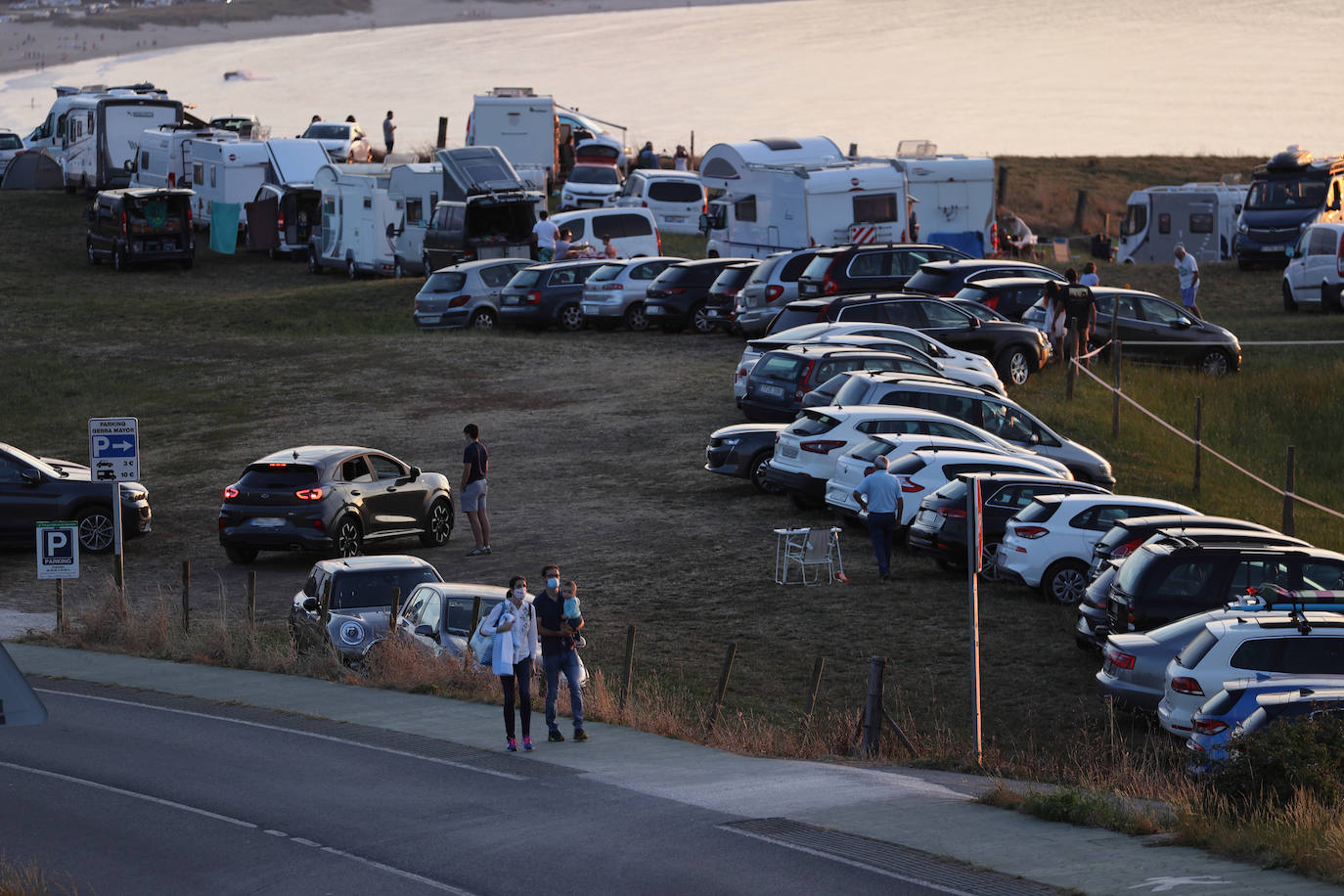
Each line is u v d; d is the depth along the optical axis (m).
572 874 33.62
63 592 73.12
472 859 35.16
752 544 78.62
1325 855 33.16
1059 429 96.62
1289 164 163.62
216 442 110.44
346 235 177.75
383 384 123.69
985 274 116.94
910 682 59.00
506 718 48.50
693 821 38.75
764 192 152.75
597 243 161.12
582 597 71.06
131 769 45.38
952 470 75.81
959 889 32.16
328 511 78.50
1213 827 37.06
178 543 87.12
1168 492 88.50
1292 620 49.41
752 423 94.69
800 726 53.59
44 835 37.94
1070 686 58.25
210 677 61.88
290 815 39.75
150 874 34.50
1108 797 41.66
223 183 198.62
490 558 78.62
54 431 118.00
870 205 148.62
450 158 161.38
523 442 103.00
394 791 42.47
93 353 144.25
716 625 66.44
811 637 64.62
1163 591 57.41
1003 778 46.50
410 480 82.81
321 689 59.44
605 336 138.50
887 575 72.75
